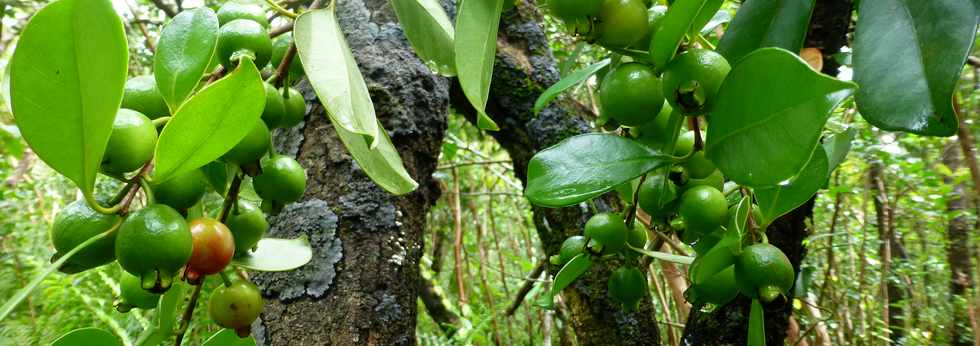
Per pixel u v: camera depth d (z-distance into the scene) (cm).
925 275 236
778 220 70
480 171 227
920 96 37
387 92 78
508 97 103
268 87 41
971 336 208
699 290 48
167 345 115
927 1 38
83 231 36
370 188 72
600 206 95
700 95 38
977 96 161
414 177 77
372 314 67
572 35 40
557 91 55
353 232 70
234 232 42
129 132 35
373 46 82
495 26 39
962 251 216
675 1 37
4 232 182
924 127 37
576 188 42
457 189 188
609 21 39
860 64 39
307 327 67
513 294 234
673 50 39
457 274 187
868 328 189
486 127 39
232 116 34
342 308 67
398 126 77
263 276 70
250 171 40
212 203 64
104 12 31
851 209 204
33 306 161
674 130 42
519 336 195
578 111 105
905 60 38
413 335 71
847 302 194
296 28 40
